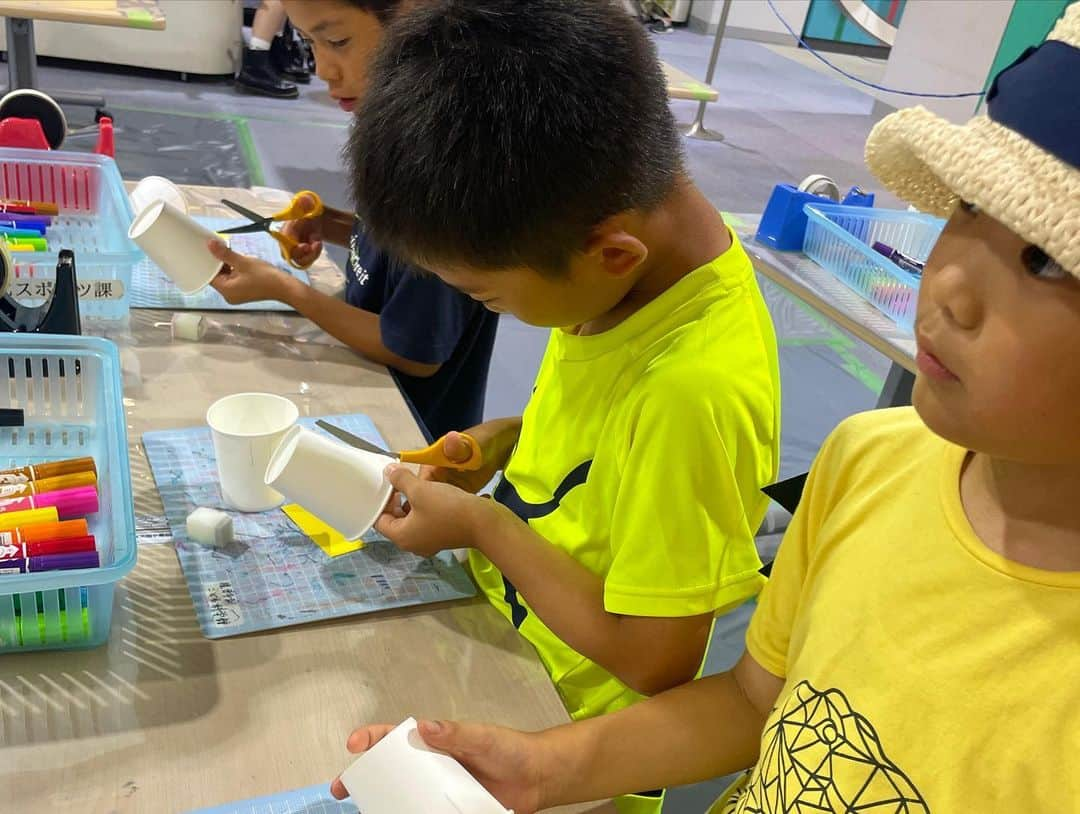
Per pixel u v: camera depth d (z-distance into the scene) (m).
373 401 1.13
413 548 0.81
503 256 0.65
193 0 4.15
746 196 3.76
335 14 1.06
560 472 0.84
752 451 0.74
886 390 1.80
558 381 0.86
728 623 1.86
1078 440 0.41
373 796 0.56
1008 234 0.40
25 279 1.13
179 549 0.83
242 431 0.94
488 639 0.79
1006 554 0.50
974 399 0.41
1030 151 0.38
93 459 0.84
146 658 0.72
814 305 1.65
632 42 0.67
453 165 0.62
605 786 0.66
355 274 1.36
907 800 0.51
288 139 3.81
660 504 0.71
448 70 0.63
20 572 0.68
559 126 0.62
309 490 0.79
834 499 0.63
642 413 0.73
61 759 0.63
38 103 1.47
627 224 0.68
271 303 1.32
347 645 0.76
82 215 1.38
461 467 0.91
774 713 0.60
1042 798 0.47
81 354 0.92
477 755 0.61
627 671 0.75
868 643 0.54
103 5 2.69
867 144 0.50
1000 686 0.48
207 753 0.65
